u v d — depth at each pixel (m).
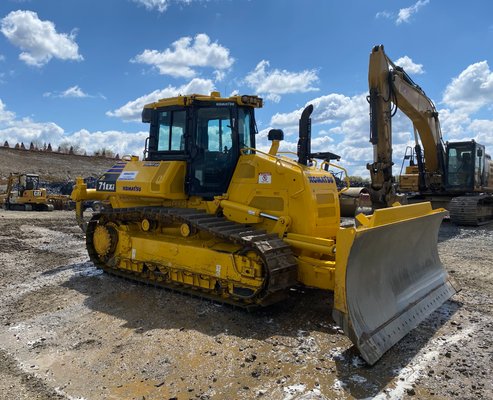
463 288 7.23
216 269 6.30
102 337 5.21
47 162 40.97
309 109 6.71
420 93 14.48
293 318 5.73
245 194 6.68
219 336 5.16
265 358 4.58
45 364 4.55
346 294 4.54
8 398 3.88
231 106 6.96
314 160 7.11
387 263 5.48
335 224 6.72
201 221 6.50
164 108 7.58
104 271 8.36
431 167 16.52
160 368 4.39
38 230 14.17
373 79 11.83
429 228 6.46
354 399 3.79
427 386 4.00
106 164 45.50
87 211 23.25
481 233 13.92
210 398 3.84
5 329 5.51
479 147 16.98
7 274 8.23
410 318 5.39
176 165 7.21
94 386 4.09
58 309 6.24
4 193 27.23
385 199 11.99
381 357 4.56
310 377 4.18
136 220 7.81
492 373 4.24
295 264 5.84
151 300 6.59
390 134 12.11
